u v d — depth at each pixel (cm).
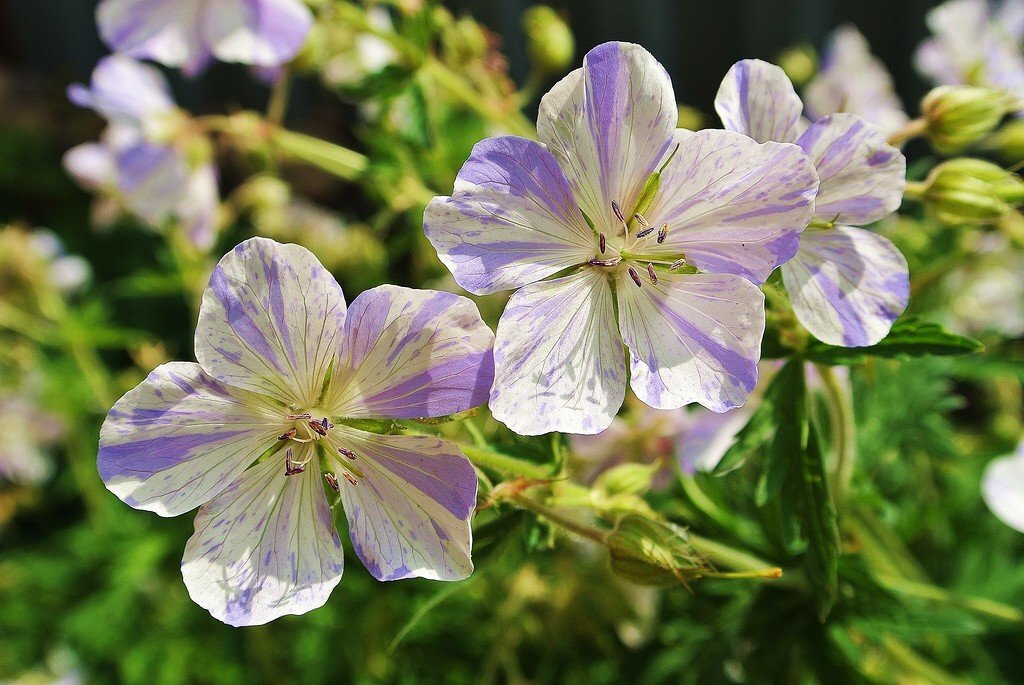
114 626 43
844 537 27
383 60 31
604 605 29
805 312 23
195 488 22
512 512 24
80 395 44
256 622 22
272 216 36
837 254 23
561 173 22
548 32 28
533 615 30
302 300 22
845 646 26
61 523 54
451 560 22
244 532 22
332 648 36
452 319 22
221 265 22
